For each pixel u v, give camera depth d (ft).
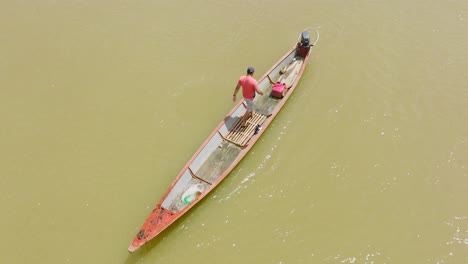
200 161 42.50
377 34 57.93
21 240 37.42
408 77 51.78
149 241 36.35
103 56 56.18
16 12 63.93
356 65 53.57
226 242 37.24
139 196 40.68
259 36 58.13
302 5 63.10
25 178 42.29
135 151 44.62
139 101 50.01
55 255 36.40
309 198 40.19
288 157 43.78
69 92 51.31
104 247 36.94
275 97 49.29
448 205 39.09
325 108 48.47
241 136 44.91
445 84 50.75
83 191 41.14
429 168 42.19
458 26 58.70
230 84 51.65
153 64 54.75
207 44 57.26
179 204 38.96
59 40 58.80
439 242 36.42
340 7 62.59
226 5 63.72
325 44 56.70
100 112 48.80
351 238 37.01
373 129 46.09
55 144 45.47
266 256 36.19
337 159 43.34
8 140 45.83
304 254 36.17
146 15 62.64
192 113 48.39
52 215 39.22
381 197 39.99
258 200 40.27
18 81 52.80
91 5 65.26
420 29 58.49
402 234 37.11
